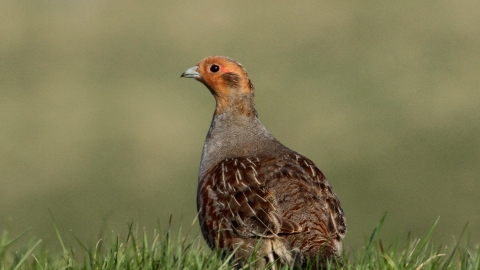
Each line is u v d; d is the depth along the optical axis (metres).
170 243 15.91
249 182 15.49
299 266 14.58
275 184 15.41
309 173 15.94
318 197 15.32
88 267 14.98
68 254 15.98
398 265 15.30
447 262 15.53
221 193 15.61
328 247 14.34
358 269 14.92
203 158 18.61
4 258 15.56
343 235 15.23
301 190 15.24
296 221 14.75
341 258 14.58
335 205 15.48
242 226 15.03
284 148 17.70
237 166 15.98
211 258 15.02
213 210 15.62
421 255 15.78
